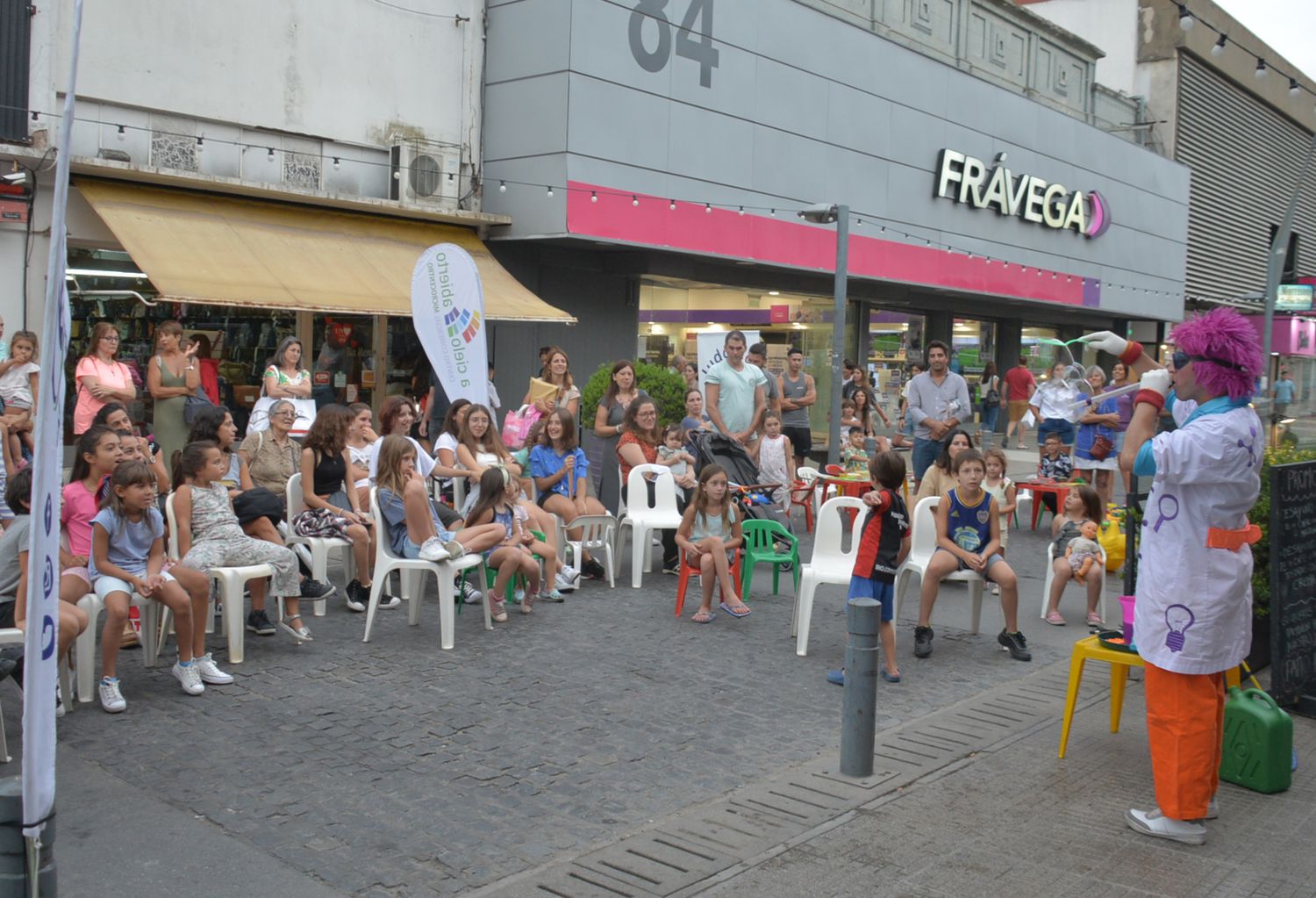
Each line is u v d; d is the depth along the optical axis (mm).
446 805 4754
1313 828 4711
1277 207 36969
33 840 2947
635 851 4355
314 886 3992
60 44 11164
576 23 14203
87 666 5848
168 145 12078
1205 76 31797
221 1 12430
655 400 12734
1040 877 4188
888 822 4688
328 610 8117
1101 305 26672
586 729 5758
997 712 6262
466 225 14727
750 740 5695
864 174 19219
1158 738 4594
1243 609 4555
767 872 4199
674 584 9484
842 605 8938
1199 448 4414
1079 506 8633
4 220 10938
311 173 13391
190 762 5117
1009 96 22828
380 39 13891
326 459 8188
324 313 13852
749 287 18547
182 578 6109
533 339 15492
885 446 11836
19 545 5422
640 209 15117
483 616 8008
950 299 23781
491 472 7906
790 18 17422
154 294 12398
